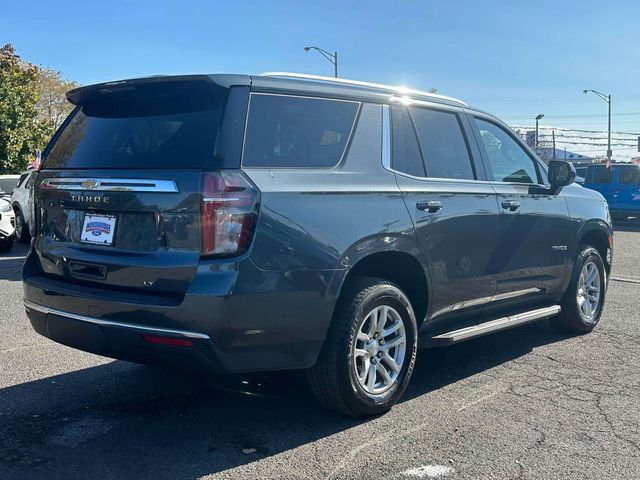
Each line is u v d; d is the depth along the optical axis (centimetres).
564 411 436
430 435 395
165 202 355
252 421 415
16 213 1442
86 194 392
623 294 874
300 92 398
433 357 568
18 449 371
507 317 534
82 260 391
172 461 358
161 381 489
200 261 345
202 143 359
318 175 389
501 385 491
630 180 2238
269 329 358
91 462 356
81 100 439
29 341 596
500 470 349
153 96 396
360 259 397
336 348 392
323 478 340
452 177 484
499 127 558
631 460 362
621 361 555
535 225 552
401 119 458
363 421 417
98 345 375
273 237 356
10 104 2767
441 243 454
